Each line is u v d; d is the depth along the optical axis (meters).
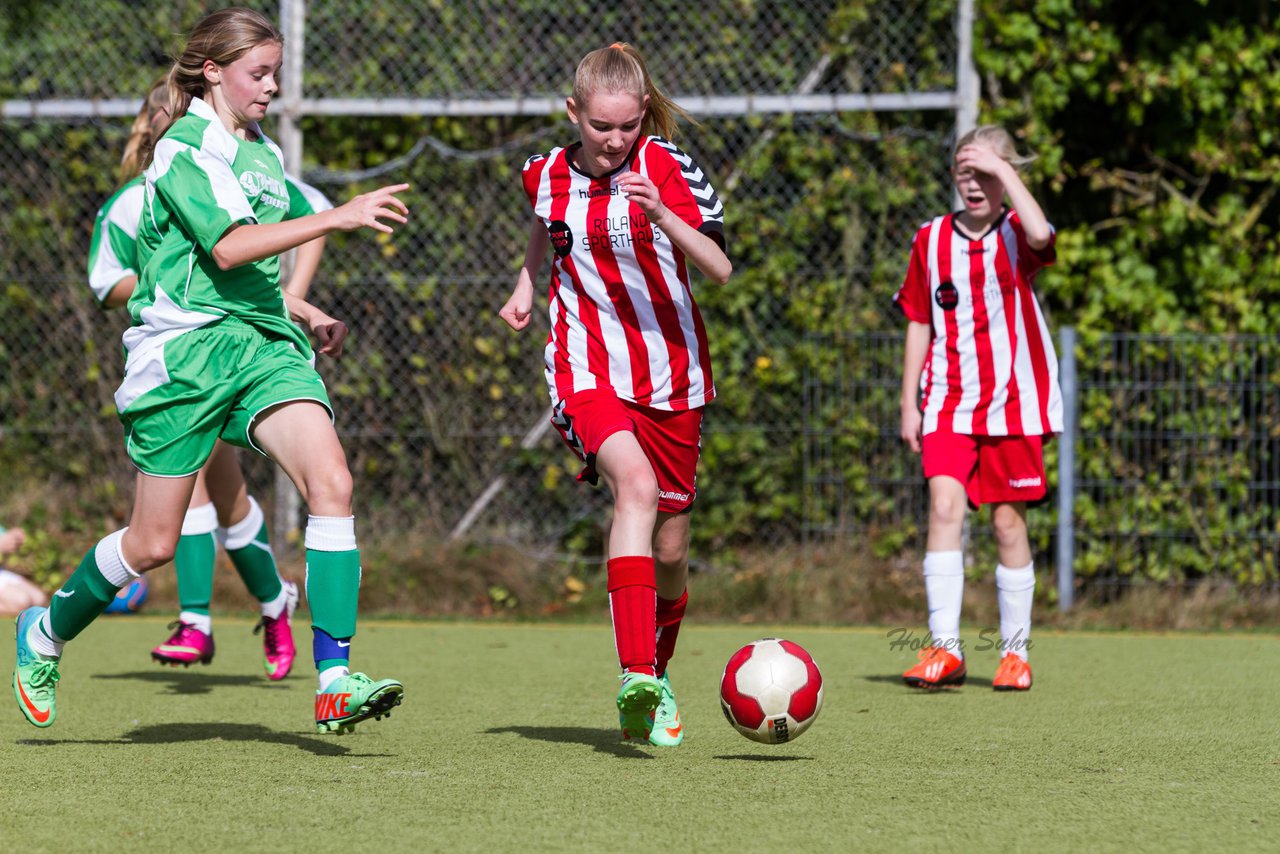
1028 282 19.23
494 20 30.72
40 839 10.11
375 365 30.61
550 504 30.36
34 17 31.80
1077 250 29.36
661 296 13.80
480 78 30.73
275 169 14.02
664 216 12.76
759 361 29.53
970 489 19.44
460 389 30.48
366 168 30.95
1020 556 19.03
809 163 29.59
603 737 14.70
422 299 30.50
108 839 10.10
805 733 15.00
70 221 31.64
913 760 13.35
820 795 11.66
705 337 14.22
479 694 18.09
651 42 30.41
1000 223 19.23
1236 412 28.08
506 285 30.34
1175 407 28.34
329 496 12.79
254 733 14.91
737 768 12.87
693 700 17.61
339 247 30.58
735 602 28.09
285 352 13.67
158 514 13.36
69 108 31.03
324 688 12.41
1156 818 10.91
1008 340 19.14
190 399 13.21
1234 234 29.47
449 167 30.58
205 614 18.83
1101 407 28.33
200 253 13.42
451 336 30.50
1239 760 13.47
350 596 12.71
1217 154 29.22
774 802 11.37
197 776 12.41
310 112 30.27
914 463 28.72
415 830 10.35
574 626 26.94
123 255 17.98
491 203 30.53
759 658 13.12
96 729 15.14
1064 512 27.55
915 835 10.27
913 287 19.91
